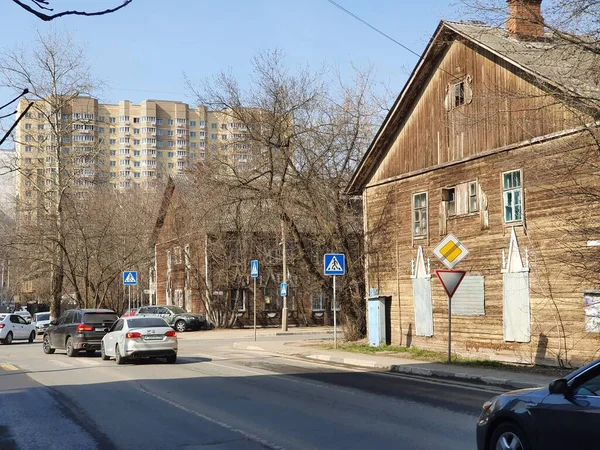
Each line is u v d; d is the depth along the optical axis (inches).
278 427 392.8
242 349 1106.7
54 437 378.3
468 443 342.3
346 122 1182.9
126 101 4906.5
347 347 989.8
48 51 1610.5
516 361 751.7
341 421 410.0
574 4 561.0
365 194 1056.2
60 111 1653.5
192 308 2009.1
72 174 1654.8
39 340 1617.9
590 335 670.5
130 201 2287.2
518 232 756.6
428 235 911.7
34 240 1643.7
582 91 591.5
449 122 877.8
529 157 725.9
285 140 1123.3
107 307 2274.9
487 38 803.4
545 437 250.8
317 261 1301.7
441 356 817.5
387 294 997.8
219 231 1786.4
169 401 502.3
